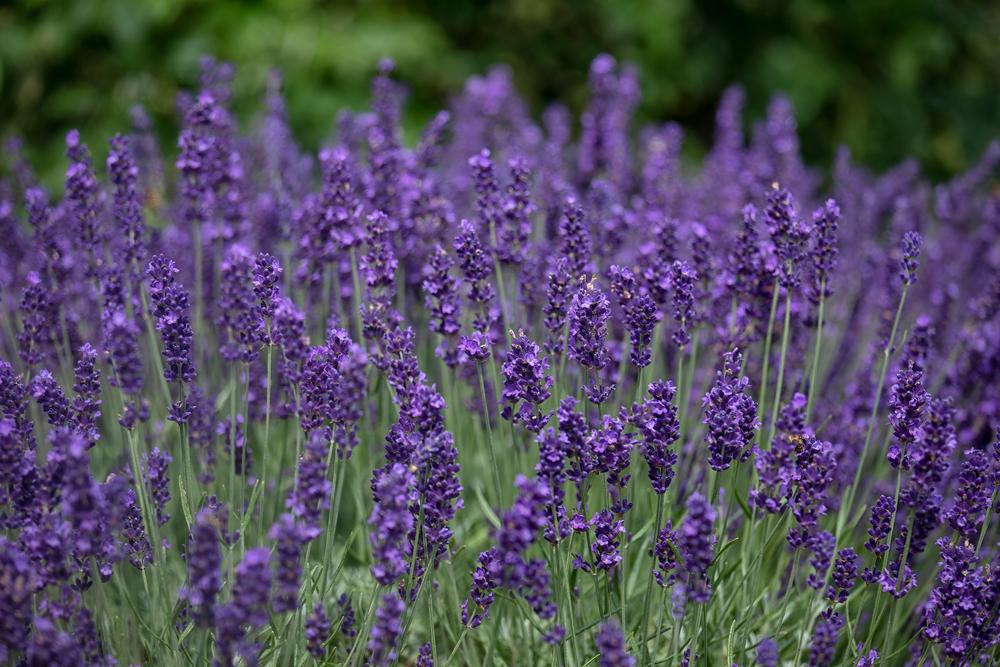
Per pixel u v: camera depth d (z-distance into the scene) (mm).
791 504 3881
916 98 13461
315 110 10672
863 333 6355
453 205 6207
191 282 5734
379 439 5223
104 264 4871
